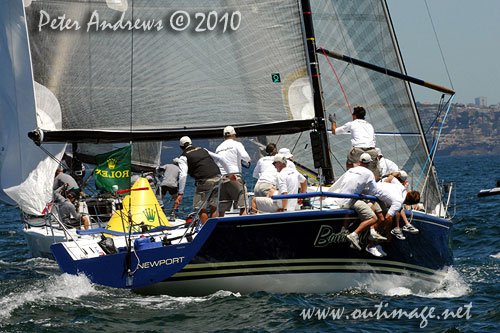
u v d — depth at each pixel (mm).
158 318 30844
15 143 42438
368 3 51594
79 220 44906
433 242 39469
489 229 63781
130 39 42156
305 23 45219
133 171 52781
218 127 43094
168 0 42406
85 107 41688
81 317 30953
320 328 29906
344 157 51781
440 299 36406
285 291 34469
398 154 50531
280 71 43281
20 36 41344
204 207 37438
